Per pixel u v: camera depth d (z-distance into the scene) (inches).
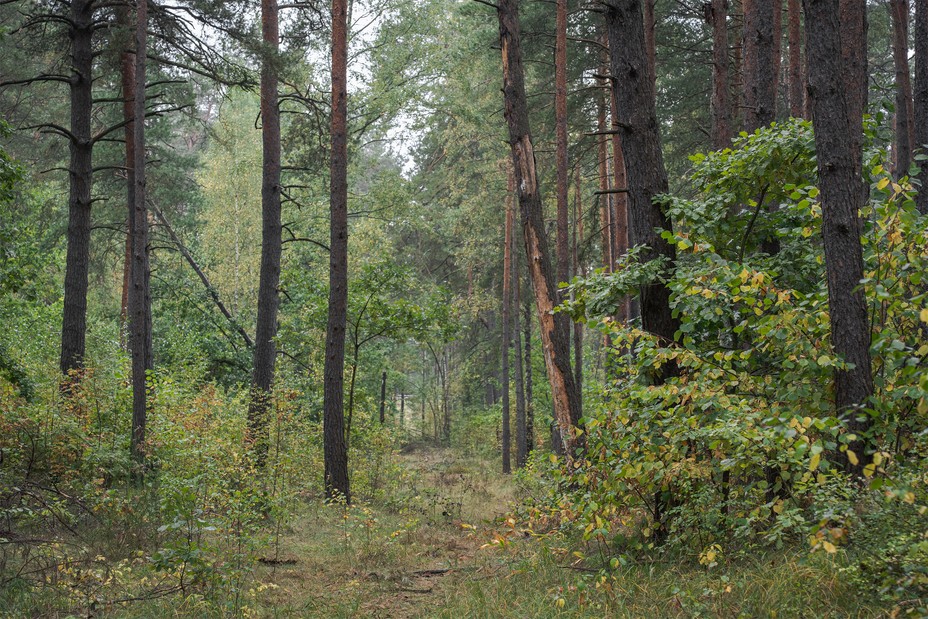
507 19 471.8
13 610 254.7
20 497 360.8
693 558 280.4
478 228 1300.4
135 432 498.6
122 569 308.0
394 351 1610.5
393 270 713.6
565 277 686.5
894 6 566.9
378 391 1545.3
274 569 358.0
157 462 497.7
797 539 259.4
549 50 853.8
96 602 272.8
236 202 1278.3
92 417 528.7
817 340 245.8
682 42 885.2
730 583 227.3
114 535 362.0
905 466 216.1
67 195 1128.8
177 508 310.3
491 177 1175.6
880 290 218.8
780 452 230.1
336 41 584.1
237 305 1229.7
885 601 190.2
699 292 280.8
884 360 242.7
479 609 268.7
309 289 757.9
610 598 248.5
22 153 991.0
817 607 202.2
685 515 279.6
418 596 318.7
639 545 281.3
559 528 322.3
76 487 412.2
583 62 834.8
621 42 352.5
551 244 1226.6
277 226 677.9
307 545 416.8
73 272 637.3
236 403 612.7
